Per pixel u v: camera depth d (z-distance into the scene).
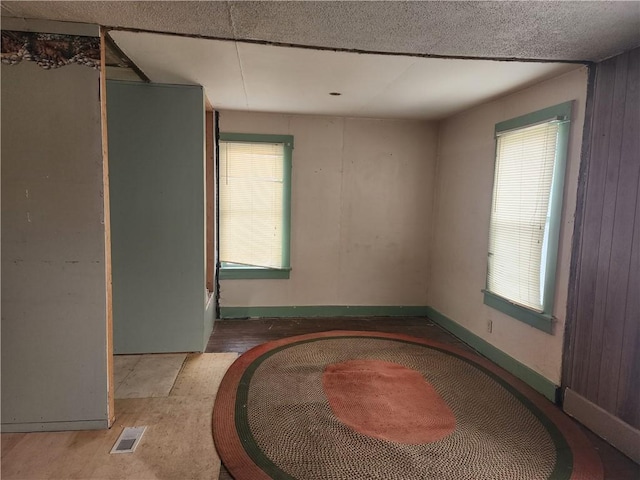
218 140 4.08
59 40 1.98
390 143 4.37
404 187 4.45
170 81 2.99
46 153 2.02
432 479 1.83
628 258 2.10
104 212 2.09
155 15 1.85
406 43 2.12
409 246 4.54
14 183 2.01
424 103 3.54
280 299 4.40
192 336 3.30
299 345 3.55
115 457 1.94
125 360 3.14
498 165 3.27
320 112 4.06
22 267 2.04
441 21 1.83
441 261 4.29
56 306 2.08
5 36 1.95
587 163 2.38
